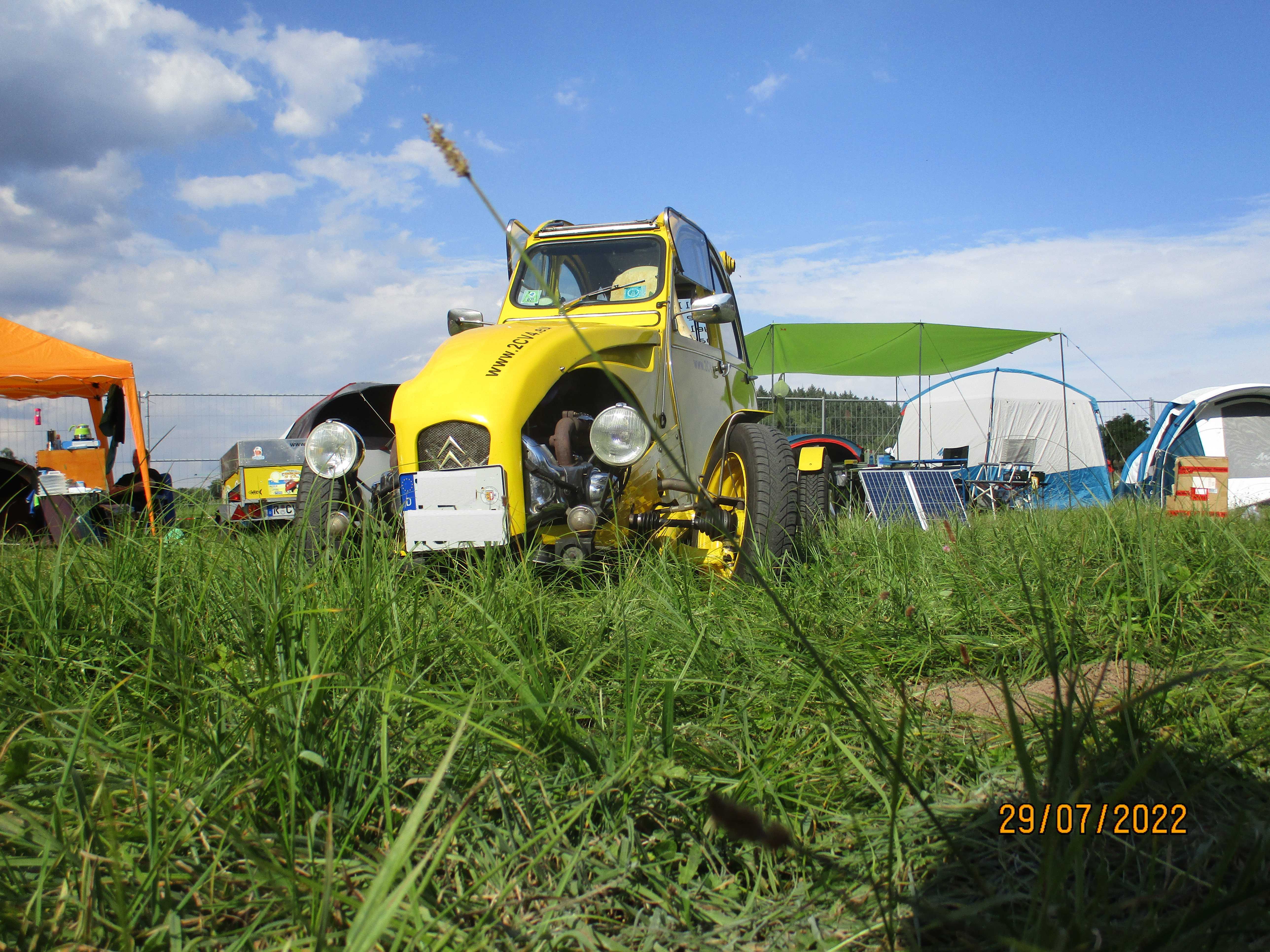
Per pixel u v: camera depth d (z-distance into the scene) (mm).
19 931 953
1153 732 1458
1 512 3428
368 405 3957
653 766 1315
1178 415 8102
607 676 1975
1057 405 12266
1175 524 3383
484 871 1127
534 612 2162
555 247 4168
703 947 1020
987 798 1309
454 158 582
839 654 2094
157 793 1231
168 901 1037
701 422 4184
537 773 1360
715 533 3156
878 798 1355
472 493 2799
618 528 3010
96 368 6637
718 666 1987
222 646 1784
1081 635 2166
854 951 988
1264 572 2537
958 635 2256
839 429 14750
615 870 1133
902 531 3855
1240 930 864
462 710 1450
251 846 1080
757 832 567
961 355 11906
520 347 3045
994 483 8289
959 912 928
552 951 990
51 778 1352
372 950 945
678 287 4051
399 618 1917
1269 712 1562
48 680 1721
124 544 2330
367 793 1297
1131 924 898
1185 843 1146
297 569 2092
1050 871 920
